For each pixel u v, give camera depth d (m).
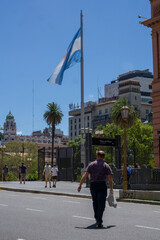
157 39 34.47
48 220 9.84
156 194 16.33
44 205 14.23
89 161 27.77
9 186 27.19
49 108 75.56
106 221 9.88
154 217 10.83
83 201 16.70
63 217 10.53
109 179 9.01
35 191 22.52
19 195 19.88
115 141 28.09
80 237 7.36
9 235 7.53
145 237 7.42
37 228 8.46
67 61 35.22
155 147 32.75
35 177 45.53
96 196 8.94
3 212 11.59
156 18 33.78
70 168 36.97
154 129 33.25
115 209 13.39
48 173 26.55
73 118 166.75
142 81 157.00
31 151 107.56
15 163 100.12
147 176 23.86
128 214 11.66
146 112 140.75
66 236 7.46
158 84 33.47
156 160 32.50
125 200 17.23
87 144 28.02
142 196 16.91
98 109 148.75
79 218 10.34
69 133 169.00
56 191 21.80
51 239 7.12
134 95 137.75
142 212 12.33
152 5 35.03
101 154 9.10
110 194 9.08
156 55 34.28
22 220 9.78
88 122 153.38
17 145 108.12
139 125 79.88
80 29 35.12
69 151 37.38
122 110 19.19
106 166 8.99
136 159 77.75
